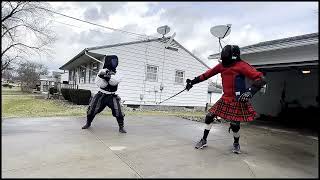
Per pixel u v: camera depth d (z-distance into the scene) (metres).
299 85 12.65
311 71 11.53
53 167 3.43
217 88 29.17
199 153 4.23
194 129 6.68
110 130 6.07
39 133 5.39
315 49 6.98
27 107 14.50
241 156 4.12
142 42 15.09
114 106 5.87
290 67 8.77
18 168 3.38
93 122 7.17
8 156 3.84
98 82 6.01
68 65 21.75
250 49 8.14
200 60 17.62
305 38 6.60
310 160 4.00
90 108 6.07
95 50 13.80
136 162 3.69
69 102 16.27
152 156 3.99
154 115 10.08
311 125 9.22
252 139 5.72
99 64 15.11
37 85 36.53
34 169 3.35
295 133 7.14
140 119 8.37
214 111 4.48
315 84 11.88
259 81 4.00
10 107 14.77
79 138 5.07
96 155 3.98
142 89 15.23
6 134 5.23
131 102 14.86
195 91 17.59
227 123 8.16
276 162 3.84
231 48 4.23
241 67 4.16
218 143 5.04
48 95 21.08
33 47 19.58
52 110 12.36
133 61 14.85
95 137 5.23
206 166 3.56
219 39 8.55
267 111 11.78
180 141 5.10
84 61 17.75
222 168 3.49
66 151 4.15
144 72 15.27
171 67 16.36
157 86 15.80
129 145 4.65
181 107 16.88
